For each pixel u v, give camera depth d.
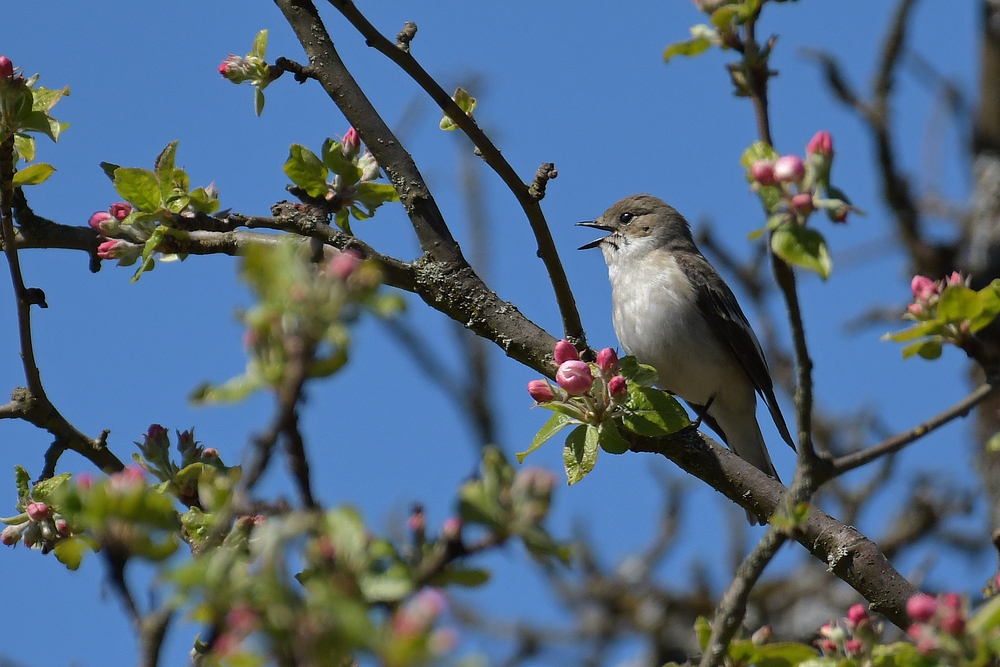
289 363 4.86
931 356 7.55
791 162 6.33
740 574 7.19
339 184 11.05
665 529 19.70
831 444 19.92
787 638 17.89
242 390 4.93
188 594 4.96
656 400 8.91
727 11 6.77
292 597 4.80
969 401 7.36
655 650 18.78
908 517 19.73
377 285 4.82
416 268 11.02
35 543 8.34
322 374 4.92
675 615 18.92
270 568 4.89
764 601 18.92
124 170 10.27
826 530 9.68
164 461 8.14
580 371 8.77
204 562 4.97
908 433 7.34
